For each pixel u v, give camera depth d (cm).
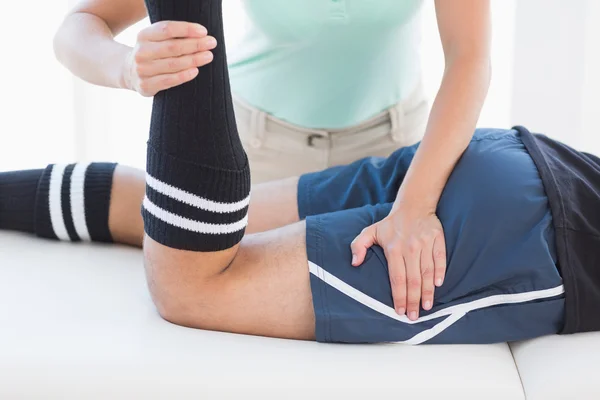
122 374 102
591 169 127
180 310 116
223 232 111
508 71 220
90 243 150
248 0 140
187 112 104
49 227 147
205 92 104
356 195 140
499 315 115
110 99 227
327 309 113
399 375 105
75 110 228
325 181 143
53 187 145
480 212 116
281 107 153
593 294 116
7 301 121
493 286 115
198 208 108
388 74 149
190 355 107
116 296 126
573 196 119
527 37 214
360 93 149
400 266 114
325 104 150
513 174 120
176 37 100
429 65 221
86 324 114
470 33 128
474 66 126
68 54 136
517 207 116
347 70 146
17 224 149
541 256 114
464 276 115
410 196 120
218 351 108
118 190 145
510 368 110
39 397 101
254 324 116
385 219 120
